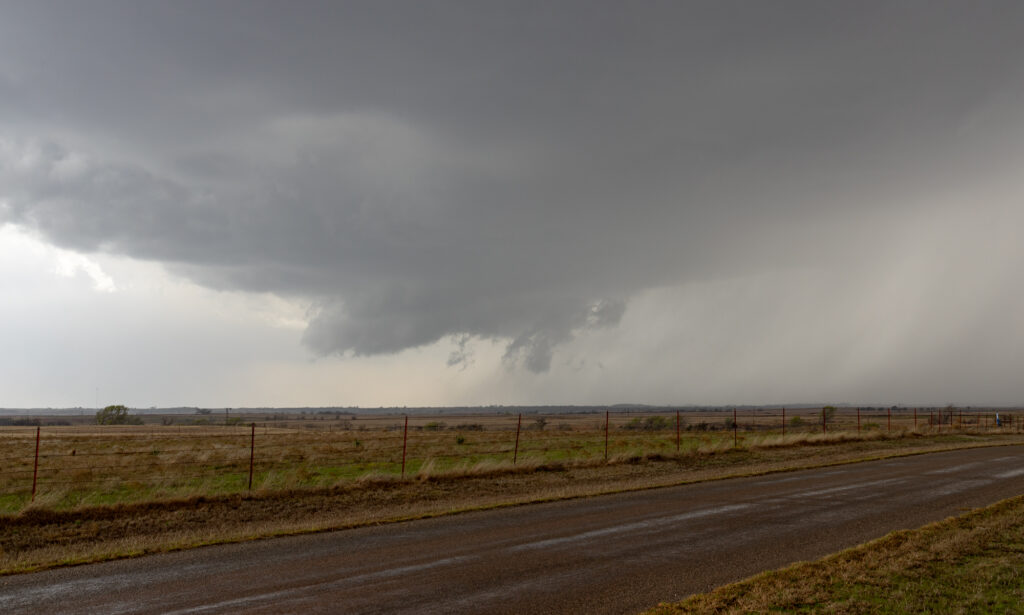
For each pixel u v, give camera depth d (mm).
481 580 8945
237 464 28953
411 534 12164
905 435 42469
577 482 20875
